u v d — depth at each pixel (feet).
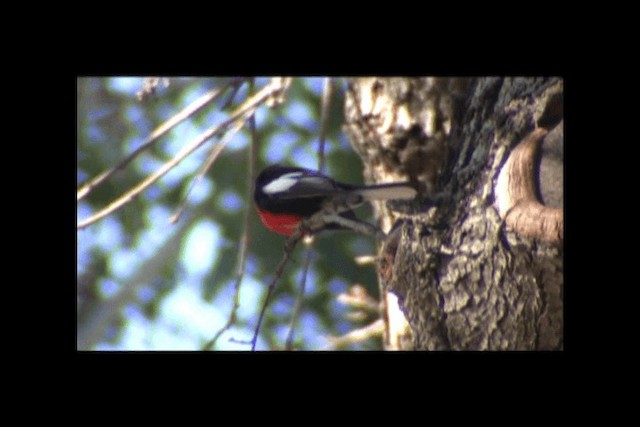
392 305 33.73
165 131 30.25
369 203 48.44
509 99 22.93
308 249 32.32
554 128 21.53
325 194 28.91
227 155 52.06
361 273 48.85
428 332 22.93
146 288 54.60
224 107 31.37
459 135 25.04
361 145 33.55
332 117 49.78
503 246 21.16
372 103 32.53
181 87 54.08
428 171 31.99
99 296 55.62
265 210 31.14
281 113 50.24
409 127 31.76
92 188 29.48
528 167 21.33
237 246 50.75
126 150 54.60
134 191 29.73
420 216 23.13
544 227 20.39
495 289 21.44
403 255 23.57
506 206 21.24
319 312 49.37
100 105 57.31
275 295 49.78
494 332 21.56
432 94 31.68
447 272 22.31
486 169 22.34
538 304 20.79
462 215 22.45
